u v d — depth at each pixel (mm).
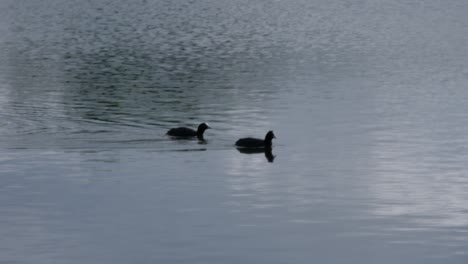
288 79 65625
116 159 37938
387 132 44656
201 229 28031
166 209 30312
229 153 39469
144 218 29188
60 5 143250
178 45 90750
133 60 78750
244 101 54844
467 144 41406
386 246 26453
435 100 55406
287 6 141125
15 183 33781
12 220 28984
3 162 37219
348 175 35438
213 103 54188
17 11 134875
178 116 49344
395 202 31422
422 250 26031
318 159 38531
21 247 26250
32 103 54156
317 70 71188
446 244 26547
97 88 61688
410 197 32094
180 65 74875
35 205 30734
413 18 124125
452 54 83688
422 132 44562
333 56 81750
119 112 50688
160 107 52750
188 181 34250
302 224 28641
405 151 40125
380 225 28562
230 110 51531
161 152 39469
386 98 56312
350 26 113562
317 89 60344
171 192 32562
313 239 27078
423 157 38812
